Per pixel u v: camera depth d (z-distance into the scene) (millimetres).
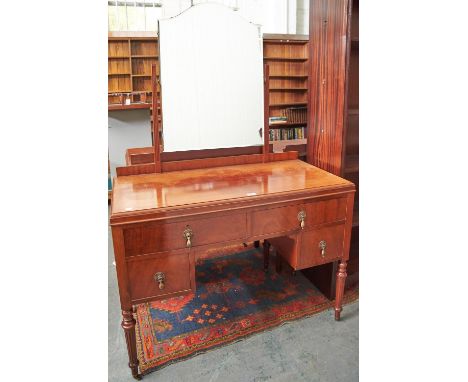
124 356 1603
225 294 2057
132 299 1366
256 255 2533
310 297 2016
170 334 1729
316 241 1621
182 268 1401
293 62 5762
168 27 1693
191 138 1833
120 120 3559
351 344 1651
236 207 1414
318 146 2045
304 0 6020
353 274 2135
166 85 1736
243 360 1562
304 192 1525
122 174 1739
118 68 4844
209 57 1779
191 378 1472
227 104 1864
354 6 1819
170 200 1398
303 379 1462
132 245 1312
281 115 5906
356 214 2143
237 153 1974
